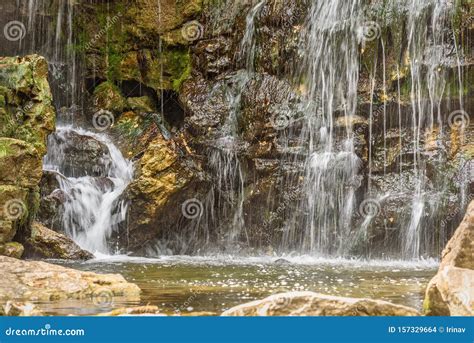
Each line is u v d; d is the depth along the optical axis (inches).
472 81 589.6
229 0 673.0
